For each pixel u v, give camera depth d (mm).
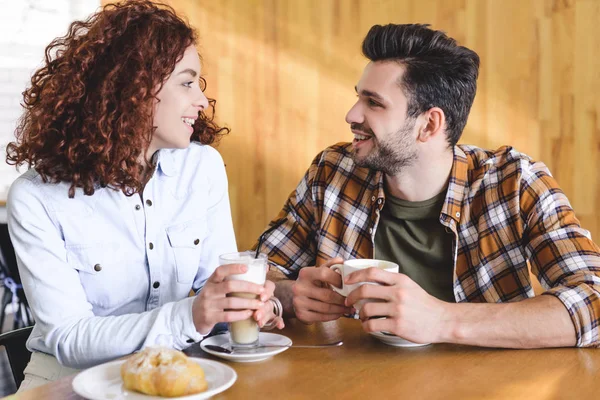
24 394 1057
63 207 1435
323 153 1849
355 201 1741
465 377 1115
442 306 1268
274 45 3109
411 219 1665
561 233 1511
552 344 1262
